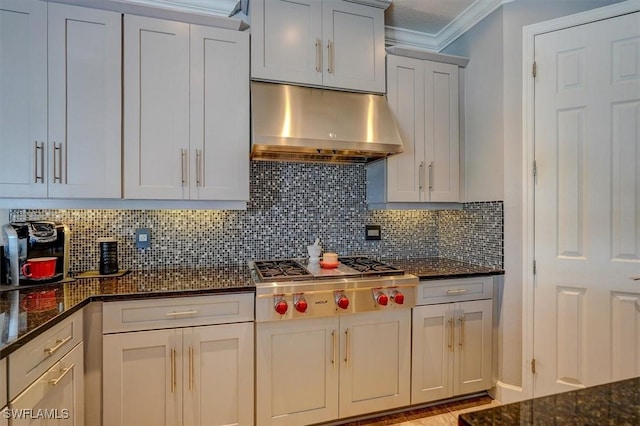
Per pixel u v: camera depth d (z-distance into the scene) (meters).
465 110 2.53
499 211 2.27
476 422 0.61
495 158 2.30
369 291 1.91
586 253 2.00
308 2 2.14
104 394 1.58
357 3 2.24
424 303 2.08
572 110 2.04
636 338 1.87
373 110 2.21
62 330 1.35
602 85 1.96
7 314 1.30
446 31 2.67
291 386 1.83
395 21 2.55
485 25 2.38
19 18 1.68
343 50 2.20
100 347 1.58
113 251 2.02
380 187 2.41
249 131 2.02
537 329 2.13
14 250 1.72
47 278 1.78
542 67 2.12
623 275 1.91
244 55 2.01
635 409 0.66
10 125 1.67
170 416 1.65
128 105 1.83
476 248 2.45
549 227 2.10
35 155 1.69
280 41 2.08
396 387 2.03
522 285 2.18
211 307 1.70
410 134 2.37
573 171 2.04
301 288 1.79
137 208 1.89
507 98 2.23
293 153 2.20
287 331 1.82
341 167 2.60
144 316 1.62
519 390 2.18
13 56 1.67
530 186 2.16
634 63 1.88
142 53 1.85
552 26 2.09
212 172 1.96
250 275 2.00
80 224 2.09
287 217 2.47
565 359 2.06
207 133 1.95
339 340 1.91
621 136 1.91
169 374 1.65
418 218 2.78
